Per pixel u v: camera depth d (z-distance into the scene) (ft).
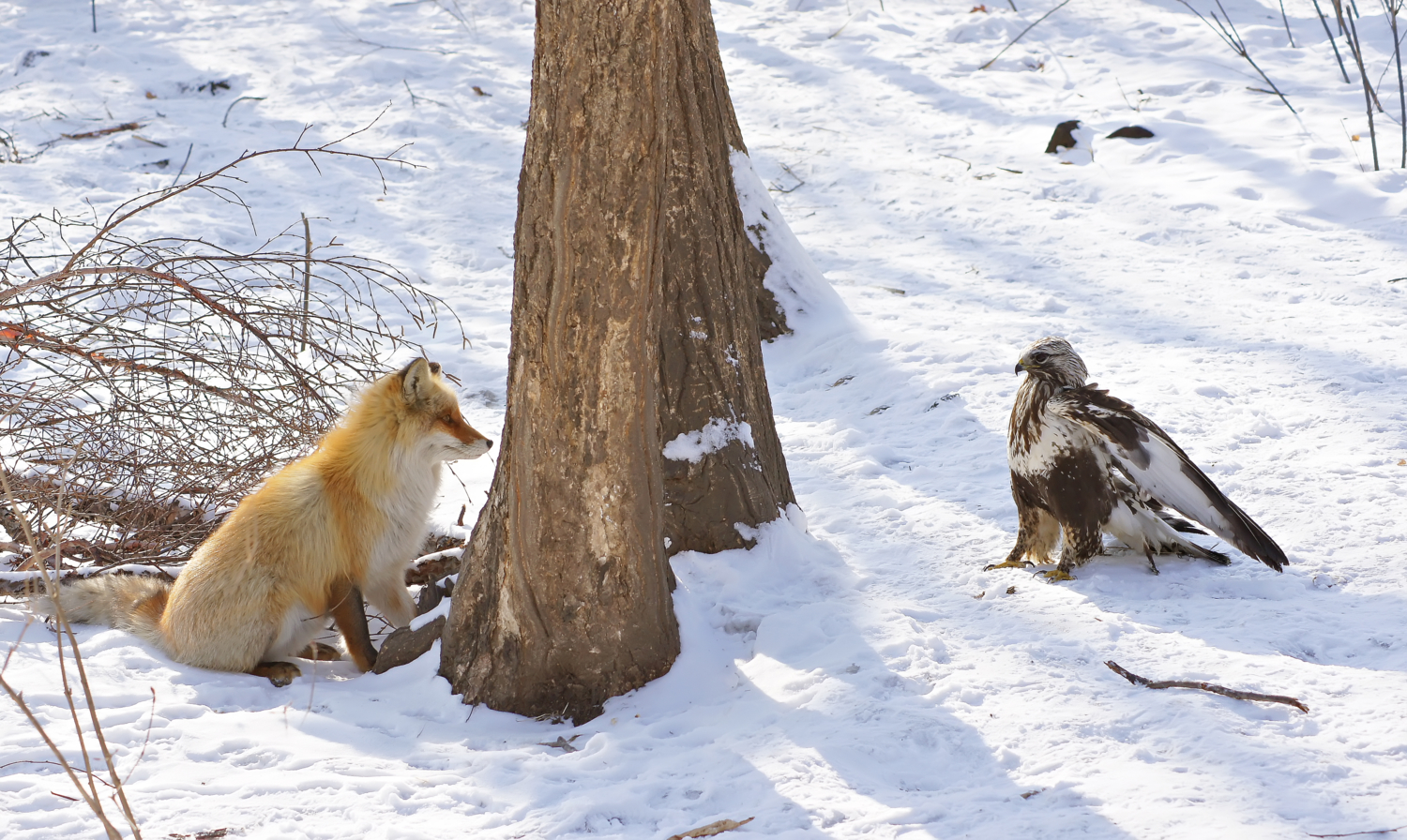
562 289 12.19
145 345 19.74
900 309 32.58
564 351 12.50
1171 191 41.39
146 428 19.56
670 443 16.70
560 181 11.76
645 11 11.04
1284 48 56.90
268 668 15.70
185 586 15.52
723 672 14.14
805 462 22.72
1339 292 30.48
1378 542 16.29
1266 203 39.14
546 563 13.41
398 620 17.51
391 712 13.94
